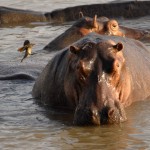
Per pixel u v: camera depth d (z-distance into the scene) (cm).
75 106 3738
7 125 3569
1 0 9725
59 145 3153
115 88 3469
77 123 3431
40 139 3266
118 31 5719
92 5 8512
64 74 3797
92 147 3112
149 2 8612
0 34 7281
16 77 4822
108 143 3169
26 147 3130
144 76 4097
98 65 3444
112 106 3378
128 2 8556
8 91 4447
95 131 3347
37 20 8300
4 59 5678
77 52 3538
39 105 4019
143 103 3925
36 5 9250
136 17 8462
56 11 8444
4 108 3972
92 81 3419
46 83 4044
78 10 8462
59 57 4012
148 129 3388
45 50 6016
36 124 3578
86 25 5869
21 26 7944
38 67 5138
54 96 3922
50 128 3478
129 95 3806
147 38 6316
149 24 7712
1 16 8250
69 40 5950
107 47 3516
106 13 8462
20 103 4091
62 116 3738
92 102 3375
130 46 4188
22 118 3725
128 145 3130
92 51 3491
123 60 3597
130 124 3466
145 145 3123
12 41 6738
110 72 3428
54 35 7112
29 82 4709
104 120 3375
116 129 3369
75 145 3145
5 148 3120
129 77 3750
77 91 3547
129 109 3794
